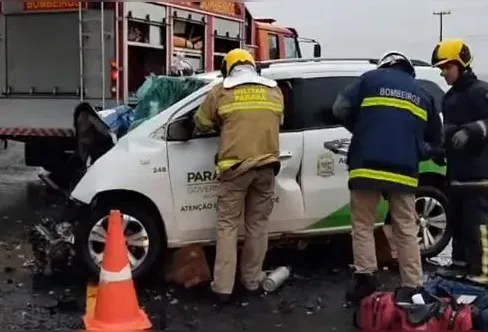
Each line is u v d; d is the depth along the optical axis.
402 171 5.50
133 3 9.63
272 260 6.95
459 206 6.09
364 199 5.66
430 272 6.50
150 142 6.01
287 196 6.21
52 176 6.97
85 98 9.65
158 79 6.67
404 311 4.77
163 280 6.28
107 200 6.02
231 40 12.20
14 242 7.61
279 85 6.33
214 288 5.77
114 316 5.02
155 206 6.00
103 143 6.29
